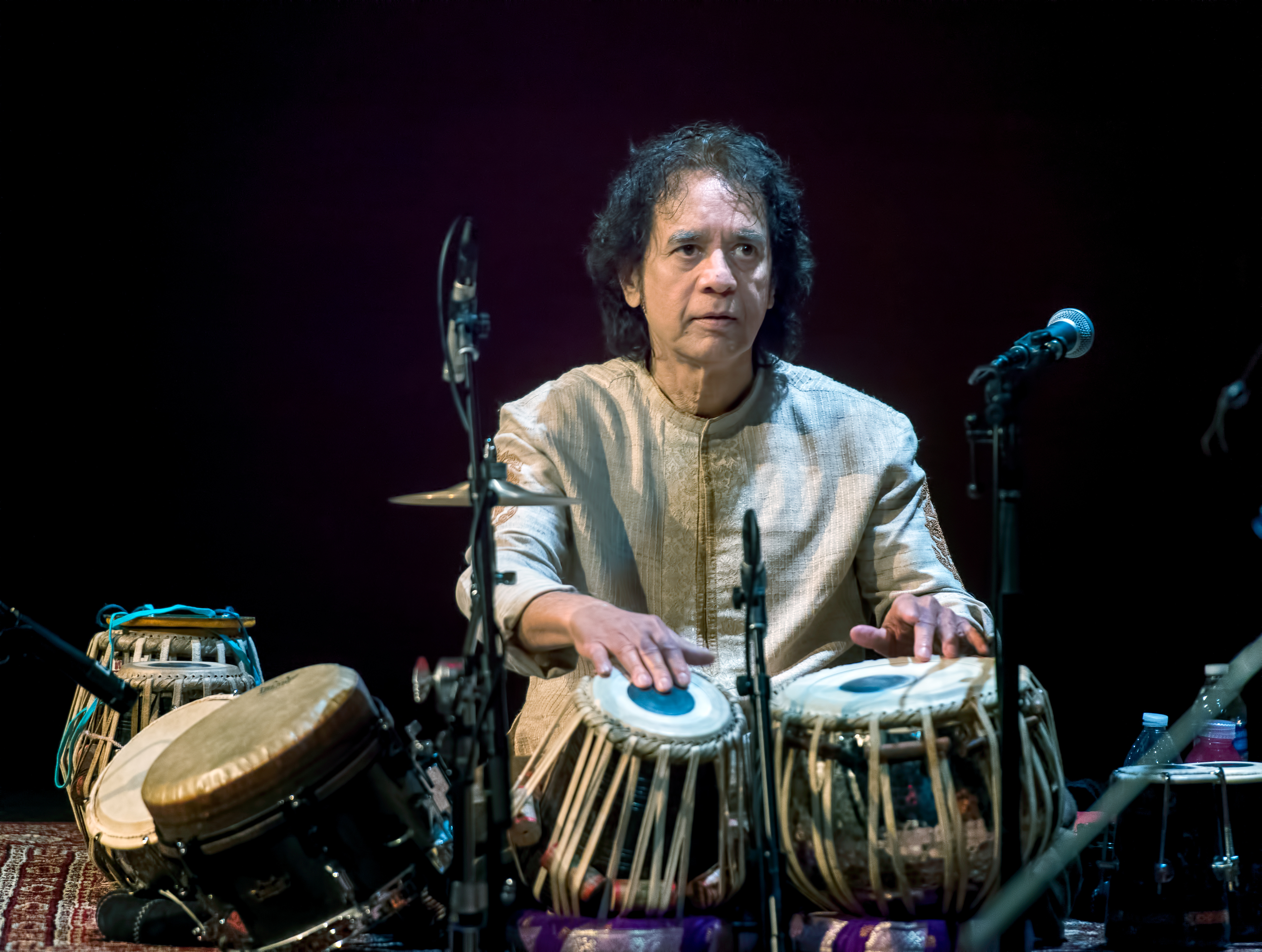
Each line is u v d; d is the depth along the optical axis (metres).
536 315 6.92
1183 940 2.50
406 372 7.16
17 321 6.76
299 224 6.93
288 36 6.64
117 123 6.65
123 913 2.63
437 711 1.98
